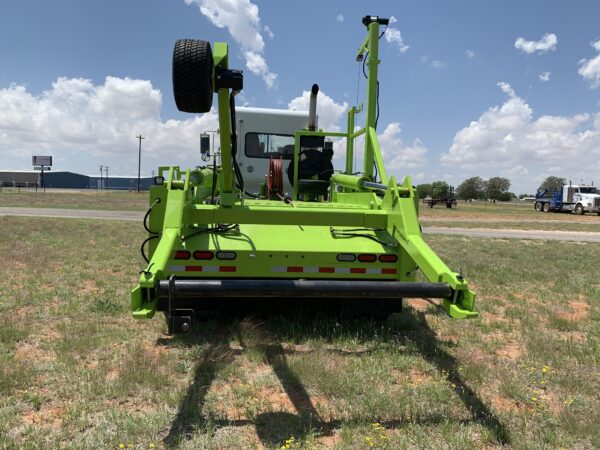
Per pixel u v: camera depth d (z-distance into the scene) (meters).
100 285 7.19
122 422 3.07
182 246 4.64
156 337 4.79
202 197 5.41
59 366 3.93
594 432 3.12
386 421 3.23
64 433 2.95
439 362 4.30
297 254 4.72
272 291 3.25
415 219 4.52
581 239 19.20
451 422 3.23
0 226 15.57
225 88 3.84
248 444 2.91
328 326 5.05
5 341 4.53
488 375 4.07
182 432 3.02
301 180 7.70
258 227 5.08
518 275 9.31
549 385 3.94
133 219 20.89
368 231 5.21
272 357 4.29
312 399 3.53
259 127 8.62
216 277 4.65
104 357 4.23
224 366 4.03
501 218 35.69
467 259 11.43
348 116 7.36
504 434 3.06
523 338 5.21
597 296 7.50
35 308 5.79
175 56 3.41
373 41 6.09
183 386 3.68
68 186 162.50
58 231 14.58
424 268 3.99
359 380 3.83
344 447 2.88
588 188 45.91
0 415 3.13
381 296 3.33
